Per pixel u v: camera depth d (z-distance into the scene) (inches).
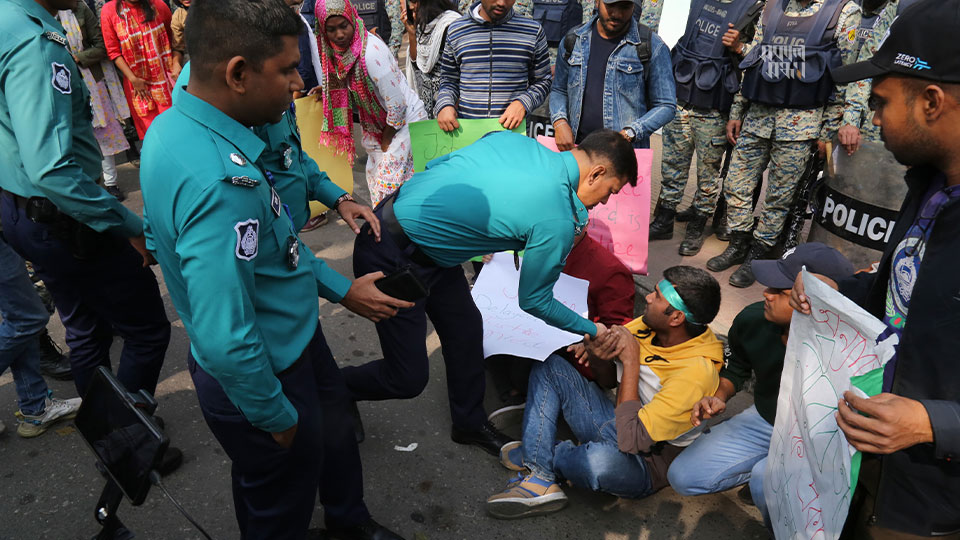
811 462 59.9
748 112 143.3
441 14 176.9
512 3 134.1
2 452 105.3
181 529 92.5
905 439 46.6
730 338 95.6
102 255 88.0
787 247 148.1
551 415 98.8
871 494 56.1
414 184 91.6
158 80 197.3
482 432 107.9
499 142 87.7
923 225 51.8
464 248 88.5
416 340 95.7
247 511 76.9
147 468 57.1
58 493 98.1
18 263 95.6
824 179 121.8
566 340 106.6
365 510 88.7
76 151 85.1
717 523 96.3
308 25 163.3
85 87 85.4
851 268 80.1
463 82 140.8
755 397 93.0
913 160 51.0
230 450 69.0
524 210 79.9
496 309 116.7
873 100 53.1
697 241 161.8
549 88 143.5
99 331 99.0
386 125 156.7
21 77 76.0
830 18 127.3
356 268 97.1
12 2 77.2
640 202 131.9
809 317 60.9
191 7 55.1
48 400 109.3
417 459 107.3
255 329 58.5
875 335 51.3
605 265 111.8
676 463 92.3
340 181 161.9
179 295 61.5
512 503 93.8
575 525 95.4
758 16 140.3
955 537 53.0
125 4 186.1
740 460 90.5
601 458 89.6
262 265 63.1
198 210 54.2
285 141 82.3
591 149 82.7
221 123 57.1
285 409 62.7
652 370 92.7
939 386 48.8
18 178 84.0
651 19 174.4
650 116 129.0
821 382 58.6
